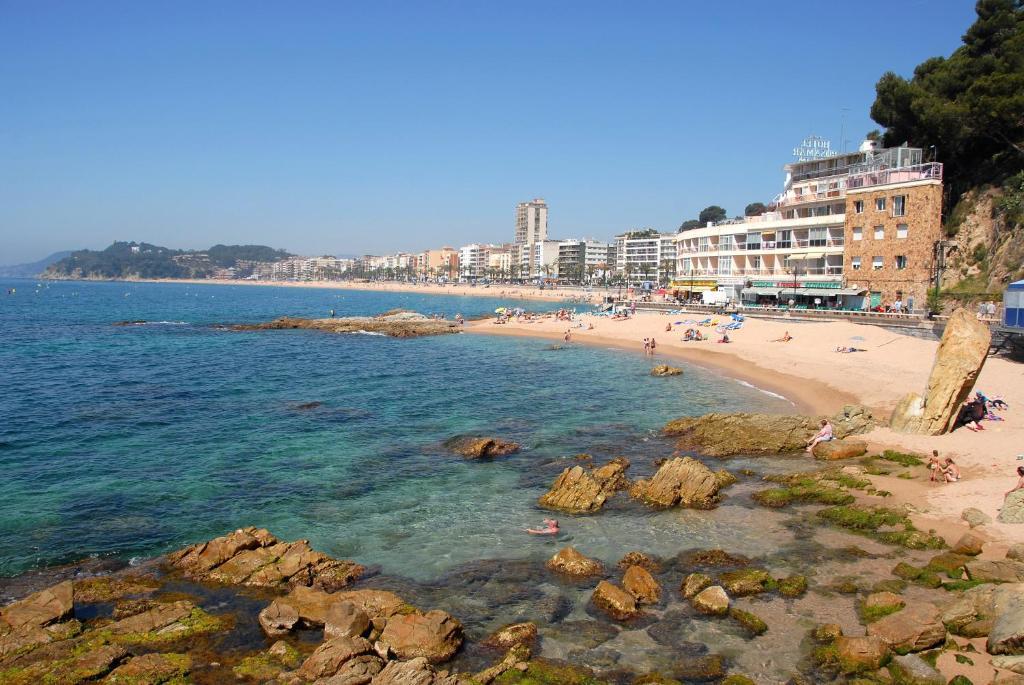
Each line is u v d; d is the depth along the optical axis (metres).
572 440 36.50
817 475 28.80
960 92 73.94
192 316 144.62
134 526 24.44
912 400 34.53
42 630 16.64
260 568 20.41
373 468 31.45
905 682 14.16
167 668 15.24
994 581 18.12
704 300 99.19
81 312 151.50
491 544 22.92
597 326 97.88
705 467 28.42
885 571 19.94
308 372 61.47
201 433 37.91
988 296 62.19
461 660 16.09
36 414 42.44
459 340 91.56
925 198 68.25
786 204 93.31
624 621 17.70
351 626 16.58
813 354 59.88
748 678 14.85
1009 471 26.73
